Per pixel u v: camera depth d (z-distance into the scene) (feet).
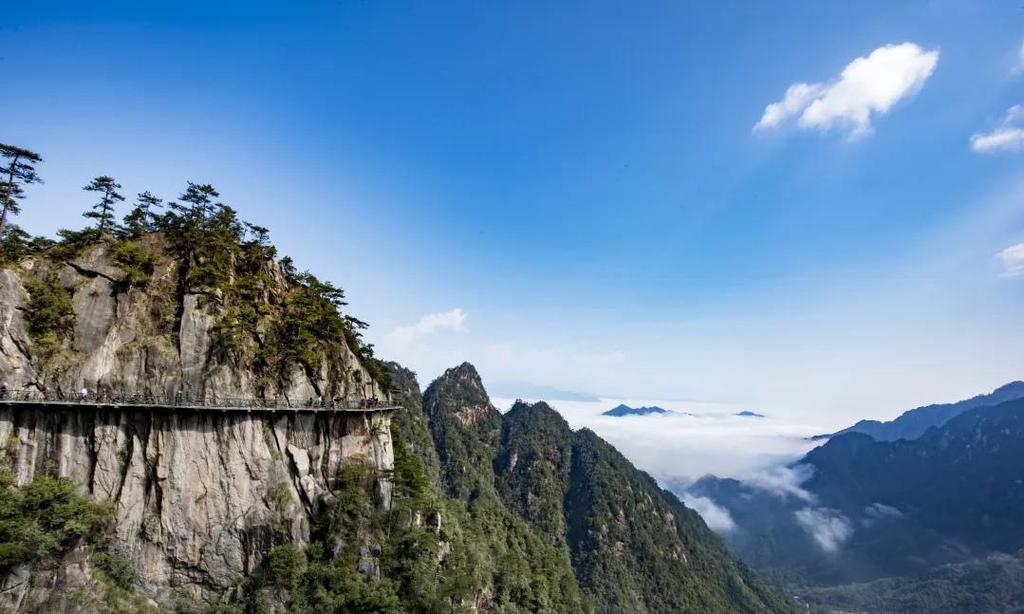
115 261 229.66
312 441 249.75
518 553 483.92
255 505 224.53
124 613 193.26
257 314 246.27
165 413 216.74
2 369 198.90
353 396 268.21
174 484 213.25
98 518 201.36
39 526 188.96
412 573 249.96
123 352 218.79
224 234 256.11
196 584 212.84
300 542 228.02
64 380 208.13
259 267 262.06
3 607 178.29
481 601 329.11
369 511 248.11
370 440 268.62
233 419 225.76
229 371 229.86
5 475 190.39
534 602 403.75
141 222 242.99
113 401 209.77
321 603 217.97
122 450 211.82
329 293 289.94
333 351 268.41
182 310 231.09
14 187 225.35
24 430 201.57
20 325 206.49
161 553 209.56
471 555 344.08
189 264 241.55
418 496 287.69
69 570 191.72
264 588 214.28
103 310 222.48
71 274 222.48
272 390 237.45
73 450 206.69
